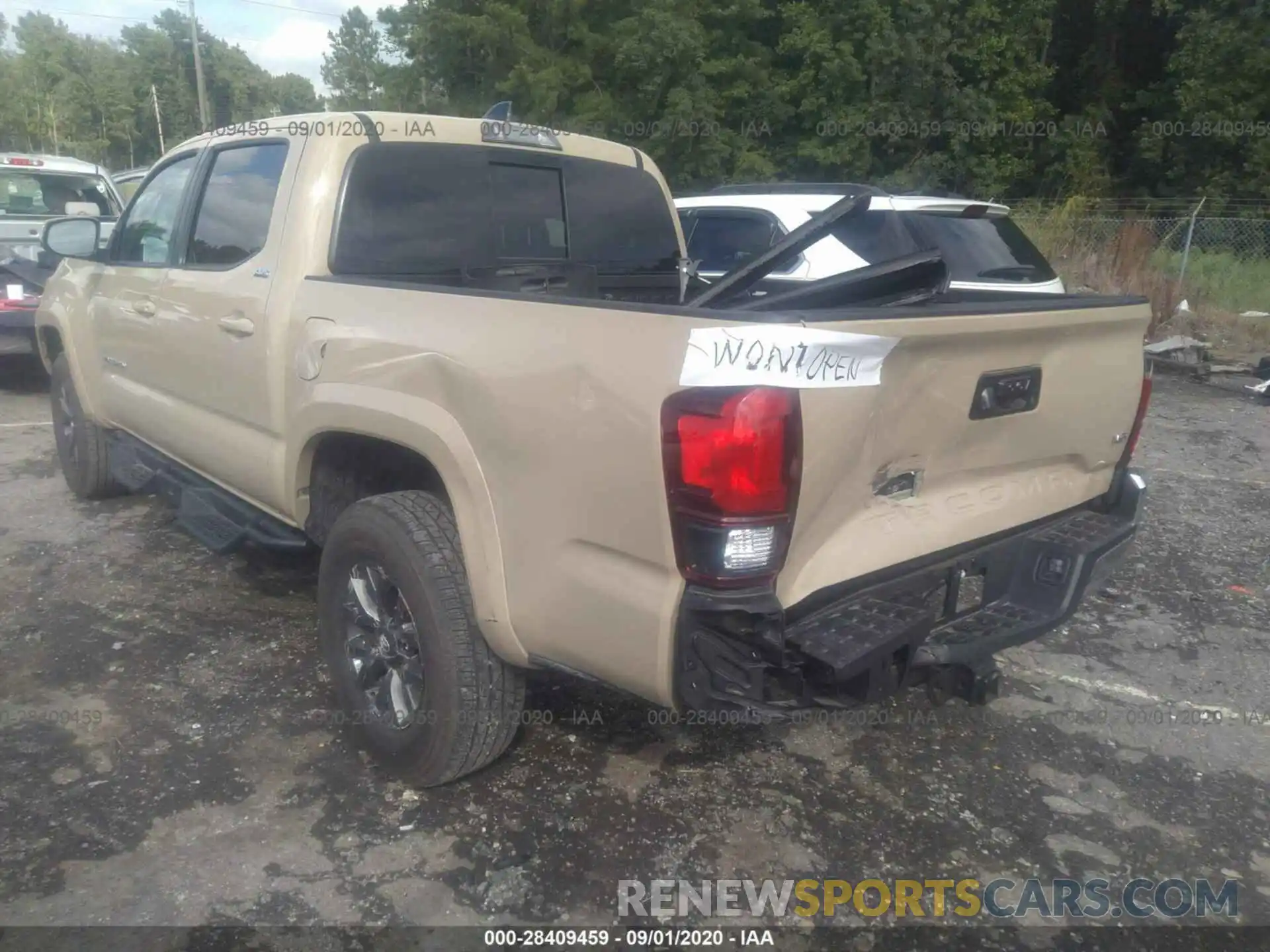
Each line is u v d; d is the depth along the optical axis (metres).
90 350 5.29
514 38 23.83
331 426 3.27
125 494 6.12
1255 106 24.83
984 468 2.99
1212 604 4.94
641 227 4.49
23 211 10.23
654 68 23.22
